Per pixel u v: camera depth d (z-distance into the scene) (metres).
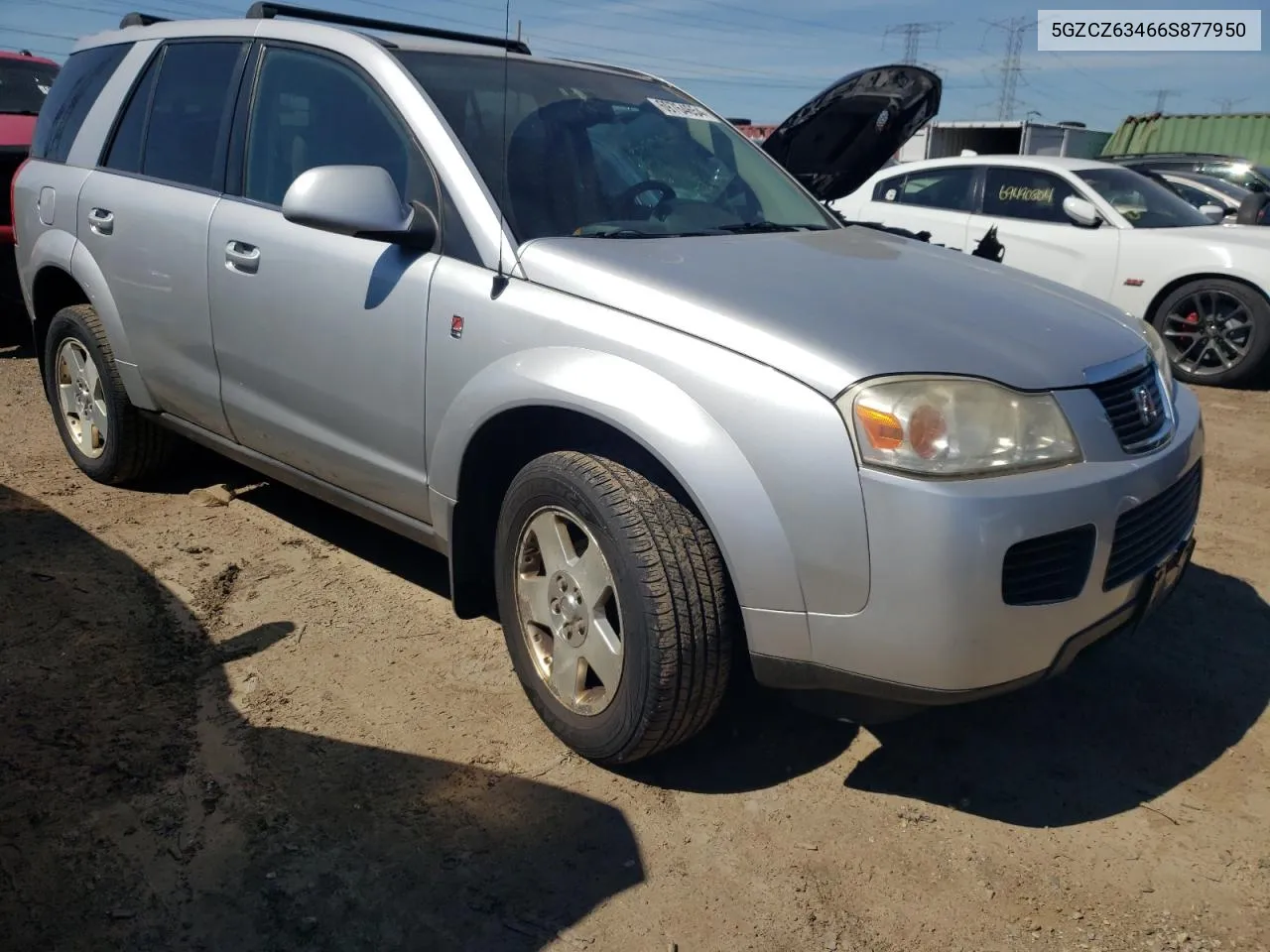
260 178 3.48
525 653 2.82
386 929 2.15
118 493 4.46
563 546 2.65
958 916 2.26
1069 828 2.56
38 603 3.40
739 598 2.33
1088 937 2.21
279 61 3.52
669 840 2.46
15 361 6.89
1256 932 2.24
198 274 3.58
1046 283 3.12
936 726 2.97
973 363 2.29
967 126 18.48
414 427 2.94
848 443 2.18
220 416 3.71
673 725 2.47
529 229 2.83
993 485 2.18
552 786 2.63
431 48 3.32
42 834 2.36
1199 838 2.53
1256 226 8.09
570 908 2.24
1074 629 2.32
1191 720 3.04
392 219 2.84
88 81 4.45
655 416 2.36
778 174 3.85
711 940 2.17
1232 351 7.41
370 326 3.00
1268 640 3.52
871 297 2.57
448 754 2.74
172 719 2.82
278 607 3.50
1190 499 2.80
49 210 4.36
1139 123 18.56
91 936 2.09
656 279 2.54
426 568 3.87
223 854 2.34
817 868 2.39
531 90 3.34
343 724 2.85
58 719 2.78
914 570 2.14
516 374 2.60
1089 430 2.36
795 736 2.90
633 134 3.44
